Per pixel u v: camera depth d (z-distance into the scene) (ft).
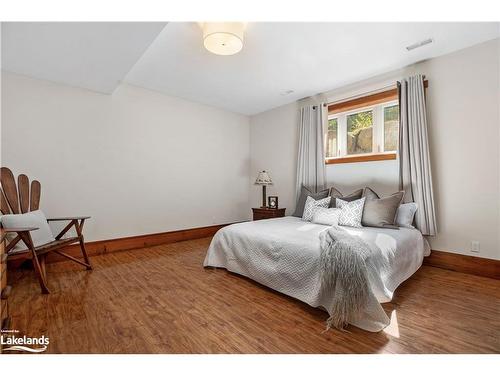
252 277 7.78
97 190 10.98
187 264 9.69
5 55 7.95
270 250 7.27
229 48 7.75
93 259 10.30
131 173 11.98
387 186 10.59
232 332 5.19
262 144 16.42
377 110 11.14
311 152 13.05
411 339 4.92
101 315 5.82
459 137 8.79
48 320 5.58
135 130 12.11
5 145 8.98
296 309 6.20
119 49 7.64
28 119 9.41
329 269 5.64
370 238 7.02
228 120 16.10
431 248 9.41
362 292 5.24
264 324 5.51
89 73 9.27
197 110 14.55
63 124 10.15
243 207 16.98
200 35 7.89
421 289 7.25
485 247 8.27
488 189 8.23
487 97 8.23
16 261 8.88
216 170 15.51
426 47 8.61
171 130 13.42
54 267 9.27
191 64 9.89
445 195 9.10
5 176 7.98
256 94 13.28
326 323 5.54
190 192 14.25
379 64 9.83
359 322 5.32
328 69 10.28
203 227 14.85
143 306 6.29
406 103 9.80
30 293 6.99
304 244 6.66
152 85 12.09
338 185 12.17
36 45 7.37
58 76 9.49
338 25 7.32
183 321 5.61
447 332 5.15
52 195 9.89
